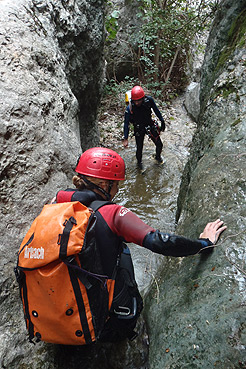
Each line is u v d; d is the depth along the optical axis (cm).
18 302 159
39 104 211
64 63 300
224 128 222
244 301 126
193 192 207
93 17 374
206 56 346
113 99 691
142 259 312
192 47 841
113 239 126
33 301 120
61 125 240
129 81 714
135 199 431
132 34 737
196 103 650
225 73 253
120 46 729
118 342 163
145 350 160
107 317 131
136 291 145
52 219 116
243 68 238
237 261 142
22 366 146
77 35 327
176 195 433
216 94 250
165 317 155
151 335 161
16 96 194
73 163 234
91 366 158
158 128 467
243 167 185
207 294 141
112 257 127
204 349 124
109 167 137
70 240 110
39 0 264
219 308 131
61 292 115
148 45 727
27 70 215
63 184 215
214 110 244
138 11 734
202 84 345
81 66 359
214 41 323
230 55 261
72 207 120
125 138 458
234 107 227
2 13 220
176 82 797
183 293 154
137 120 444
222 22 308
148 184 460
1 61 199
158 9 679
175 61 788
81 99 394
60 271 113
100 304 125
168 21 684
